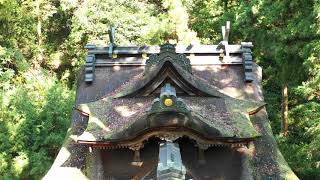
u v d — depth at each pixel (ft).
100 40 76.07
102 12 75.72
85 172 29.63
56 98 51.93
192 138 25.57
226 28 37.52
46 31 82.84
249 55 36.06
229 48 36.73
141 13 78.02
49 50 82.12
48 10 79.10
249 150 30.76
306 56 51.29
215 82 34.99
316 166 49.96
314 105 51.29
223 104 29.63
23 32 78.33
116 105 29.53
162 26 72.28
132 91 29.86
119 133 25.85
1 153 46.47
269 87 76.59
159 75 28.76
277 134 67.82
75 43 78.74
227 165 28.45
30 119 49.78
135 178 27.30
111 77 35.83
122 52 36.91
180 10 72.49
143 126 25.08
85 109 29.73
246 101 30.99
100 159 28.53
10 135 47.78
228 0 83.30
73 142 31.76
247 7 62.95
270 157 31.12
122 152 28.30
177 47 36.76
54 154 48.52
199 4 86.28
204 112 28.07
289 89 67.56
